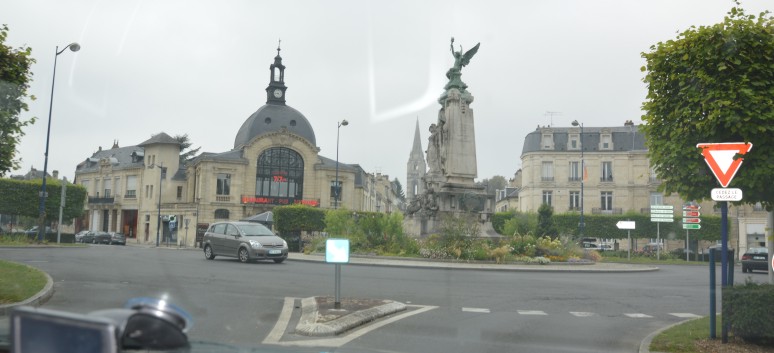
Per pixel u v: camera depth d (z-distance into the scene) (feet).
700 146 28.19
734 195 27.48
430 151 113.60
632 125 230.27
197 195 232.73
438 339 28.73
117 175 264.93
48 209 135.23
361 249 98.43
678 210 210.59
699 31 33.30
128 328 7.68
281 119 257.34
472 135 108.06
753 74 31.53
